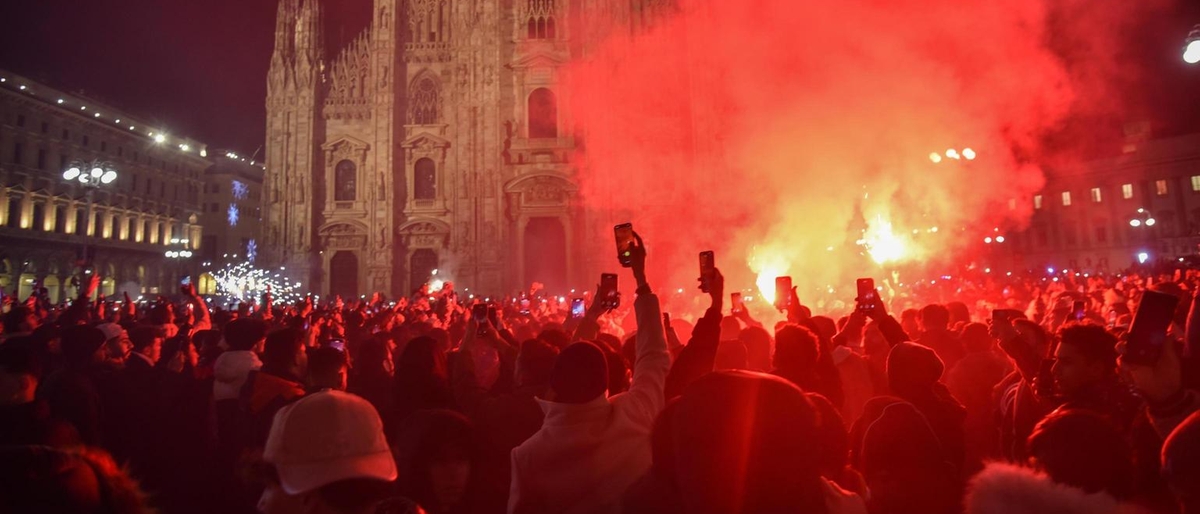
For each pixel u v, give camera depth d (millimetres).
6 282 70000
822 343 7820
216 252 108625
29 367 6914
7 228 69500
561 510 4969
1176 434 3410
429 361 7238
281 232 67062
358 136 69688
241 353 9250
